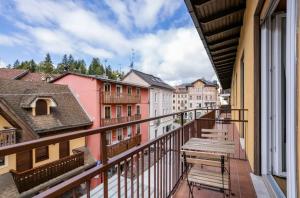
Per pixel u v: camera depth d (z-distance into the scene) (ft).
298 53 4.21
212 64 26.58
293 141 4.47
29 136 26.73
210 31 15.43
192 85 132.36
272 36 8.36
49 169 23.61
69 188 3.08
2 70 72.90
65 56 181.68
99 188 10.39
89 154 35.04
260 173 8.80
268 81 8.48
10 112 25.12
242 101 17.71
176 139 8.39
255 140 8.92
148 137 62.13
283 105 8.12
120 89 50.31
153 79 80.84
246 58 12.47
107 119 43.45
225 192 7.29
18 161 24.72
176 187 8.18
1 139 23.04
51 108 34.37
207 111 19.95
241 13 13.58
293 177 4.46
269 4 7.34
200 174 7.07
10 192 20.36
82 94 42.39
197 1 10.76
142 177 5.49
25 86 36.06
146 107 63.72
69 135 3.18
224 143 8.68
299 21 4.15
